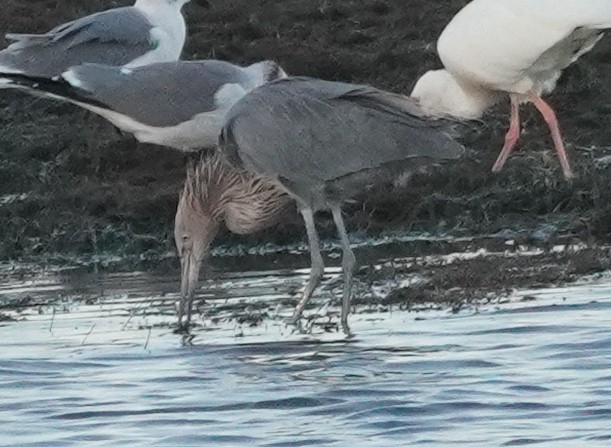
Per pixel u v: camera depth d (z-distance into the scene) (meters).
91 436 10.45
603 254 15.72
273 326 13.73
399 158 13.37
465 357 12.11
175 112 14.84
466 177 18.47
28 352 12.99
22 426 10.73
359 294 14.90
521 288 14.56
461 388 11.24
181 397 11.41
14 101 21.97
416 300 14.37
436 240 17.47
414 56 22.17
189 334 13.55
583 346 12.20
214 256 17.59
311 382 11.66
